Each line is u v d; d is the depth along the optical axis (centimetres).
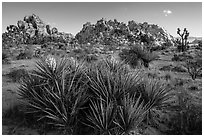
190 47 3897
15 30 7038
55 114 452
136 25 8088
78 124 458
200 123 478
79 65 582
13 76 900
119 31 7575
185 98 666
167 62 1716
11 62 1459
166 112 566
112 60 719
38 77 538
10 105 551
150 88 534
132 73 593
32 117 491
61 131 444
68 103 454
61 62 562
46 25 8100
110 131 424
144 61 1383
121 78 525
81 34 8512
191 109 562
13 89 739
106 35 7494
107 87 495
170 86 802
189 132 460
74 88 472
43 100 467
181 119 485
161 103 523
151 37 6462
